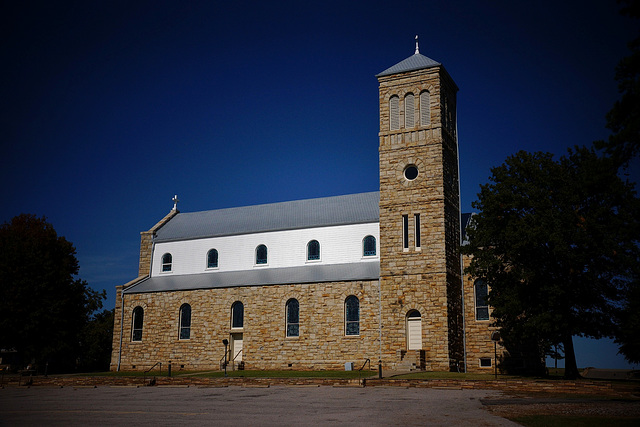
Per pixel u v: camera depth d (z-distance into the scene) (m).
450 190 49.06
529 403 25.20
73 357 73.06
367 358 46.72
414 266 46.47
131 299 57.44
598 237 34.91
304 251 54.81
